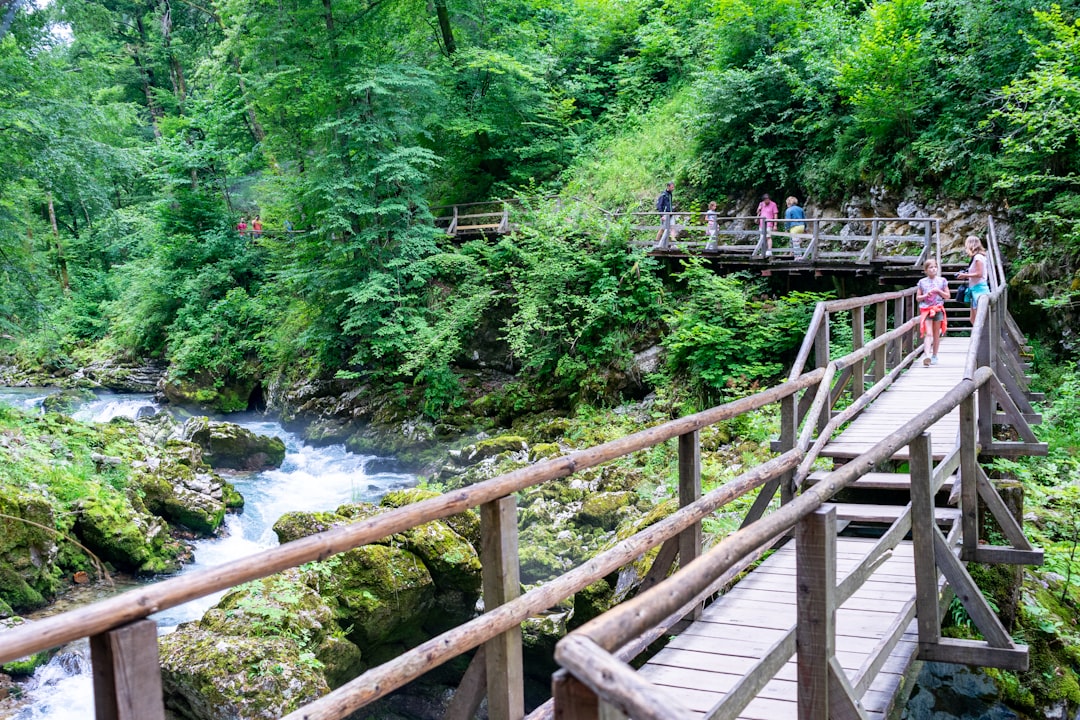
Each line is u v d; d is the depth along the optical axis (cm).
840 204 1753
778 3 1948
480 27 2427
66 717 671
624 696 147
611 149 2377
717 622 464
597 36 2733
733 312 1440
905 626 401
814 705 285
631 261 1656
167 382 2369
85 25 1688
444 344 1812
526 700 802
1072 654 605
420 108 2178
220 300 2552
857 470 323
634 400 1566
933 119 1592
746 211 1958
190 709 564
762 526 247
